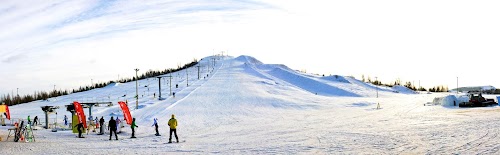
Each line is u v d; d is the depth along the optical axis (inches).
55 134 1855.3
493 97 4188.0
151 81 7130.9
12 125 2522.1
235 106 3380.9
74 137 1675.7
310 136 1387.8
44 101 5807.1
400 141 1101.1
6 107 2512.3
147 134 1745.8
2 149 1198.9
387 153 903.1
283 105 3545.8
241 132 1715.1
